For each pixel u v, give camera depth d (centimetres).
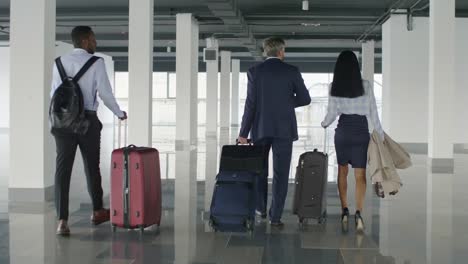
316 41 2456
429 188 886
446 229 566
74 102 511
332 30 2139
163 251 468
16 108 744
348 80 549
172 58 3200
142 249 475
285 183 570
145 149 539
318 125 3681
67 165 525
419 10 1645
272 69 568
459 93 1809
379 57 2995
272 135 558
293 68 571
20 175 741
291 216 632
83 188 864
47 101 752
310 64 3203
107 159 1365
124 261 436
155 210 544
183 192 823
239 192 525
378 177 537
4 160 1363
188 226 572
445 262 440
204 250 473
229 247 485
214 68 2625
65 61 530
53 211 659
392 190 540
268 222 594
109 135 2448
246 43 2164
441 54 1254
